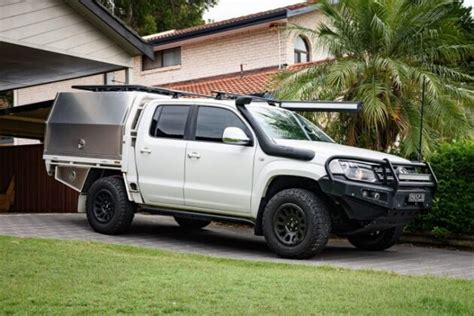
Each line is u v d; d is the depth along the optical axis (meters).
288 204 7.89
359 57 11.13
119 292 5.09
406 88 10.60
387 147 10.86
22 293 5.00
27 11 11.95
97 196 9.66
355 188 7.59
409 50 11.02
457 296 5.33
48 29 12.29
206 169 8.58
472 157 9.14
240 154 8.33
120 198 9.41
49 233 9.25
